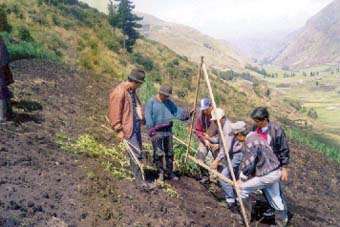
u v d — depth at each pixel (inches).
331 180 705.0
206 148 380.8
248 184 301.0
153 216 275.9
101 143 394.3
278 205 308.2
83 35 2662.4
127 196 290.5
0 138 319.0
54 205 246.8
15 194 245.0
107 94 714.2
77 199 262.7
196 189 364.2
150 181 340.8
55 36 2332.7
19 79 587.5
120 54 2861.7
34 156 304.5
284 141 304.8
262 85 6968.5
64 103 523.8
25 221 221.9
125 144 306.7
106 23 3737.7
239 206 337.4
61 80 700.0
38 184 265.1
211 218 311.4
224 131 334.3
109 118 305.7
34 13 2696.9
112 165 340.5
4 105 362.6
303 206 474.3
